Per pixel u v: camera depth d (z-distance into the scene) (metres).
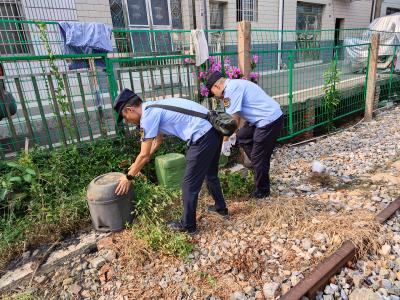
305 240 2.80
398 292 2.35
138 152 4.04
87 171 3.65
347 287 2.41
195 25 9.34
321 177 4.20
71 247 2.92
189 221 2.94
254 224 3.12
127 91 2.61
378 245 2.77
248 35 4.43
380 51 9.21
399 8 18.34
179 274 2.56
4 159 3.57
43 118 3.64
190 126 2.68
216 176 3.15
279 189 3.97
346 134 6.33
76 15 6.66
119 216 3.01
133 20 7.92
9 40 5.60
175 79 4.61
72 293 2.46
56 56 3.52
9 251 2.84
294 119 5.87
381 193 3.63
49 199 3.31
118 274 2.60
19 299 2.39
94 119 4.59
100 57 3.75
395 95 9.02
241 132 3.64
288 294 2.22
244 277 2.50
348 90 6.93
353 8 15.48
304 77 6.38
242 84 3.25
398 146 5.29
